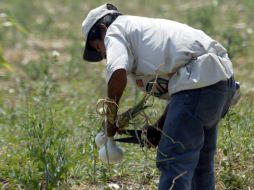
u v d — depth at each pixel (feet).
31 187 44.29
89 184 48.32
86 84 84.58
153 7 153.99
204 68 38.34
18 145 54.34
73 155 50.62
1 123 66.39
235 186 47.91
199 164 41.93
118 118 40.01
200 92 38.37
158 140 40.83
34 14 153.69
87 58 41.42
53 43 121.19
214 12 132.26
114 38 38.65
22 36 125.49
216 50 39.78
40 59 99.76
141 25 39.22
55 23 142.10
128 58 38.32
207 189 42.37
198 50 38.83
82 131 57.16
